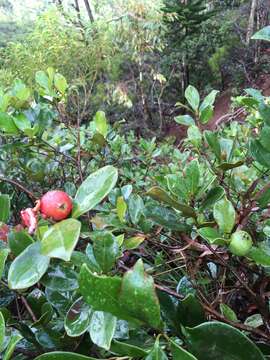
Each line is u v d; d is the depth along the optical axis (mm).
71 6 3965
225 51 4098
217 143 411
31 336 329
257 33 371
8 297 370
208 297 411
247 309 413
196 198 365
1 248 340
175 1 3836
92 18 3949
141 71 3787
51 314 334
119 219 365
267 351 309
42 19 3434
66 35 3346
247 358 241
